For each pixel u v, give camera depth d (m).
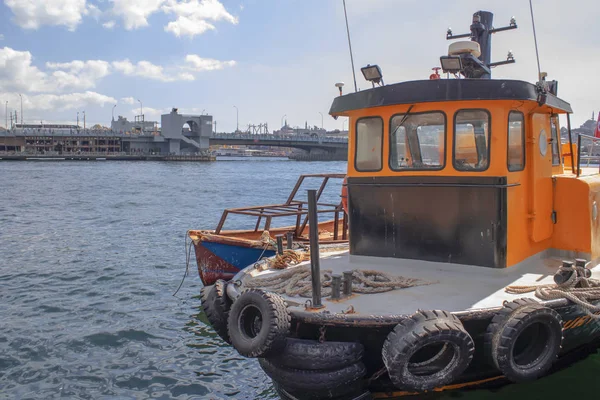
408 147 7.16
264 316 5.59
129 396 7.62
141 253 17.22
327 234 15.30
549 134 7.90
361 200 7.60
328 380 5.51
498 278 6.75
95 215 28.17
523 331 5.65
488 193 6.68
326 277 6.76
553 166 8.19
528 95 6.63
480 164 6.76
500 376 6.25
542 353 5.84
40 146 140.75
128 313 11.14
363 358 5.74
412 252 7.26
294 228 15.08
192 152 148.38
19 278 13.95
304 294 6.41
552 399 6.66
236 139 141.38
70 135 141.12
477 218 6.79
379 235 7.50
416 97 6.74
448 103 6.80
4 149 139.88
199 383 8.02
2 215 28.02
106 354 9.05
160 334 9.98
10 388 7.80
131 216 27.75
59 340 9.59
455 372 5.41
